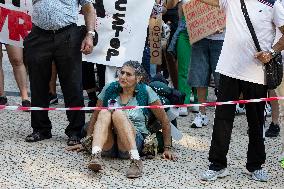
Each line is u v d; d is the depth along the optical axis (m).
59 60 6.08
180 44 7.95
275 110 6.84
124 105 5.77
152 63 7.82
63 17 5.97
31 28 6.52
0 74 7.65
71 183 5.01
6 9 6.99
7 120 7.06
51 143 6.17
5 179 5.03
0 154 5.69
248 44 4.91
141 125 5.78
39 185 4.92
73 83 6.10
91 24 6.04
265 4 4.86
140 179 5.20
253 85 5.00
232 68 4.96
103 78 7.53
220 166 5.26
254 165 5.30
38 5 5.99
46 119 6.28
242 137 6.86
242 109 8.12
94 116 5.72
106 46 7.15
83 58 7.14
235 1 4.95
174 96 6.04
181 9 7.89
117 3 7.08
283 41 4.79
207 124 7.41
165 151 5.85
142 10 7.11
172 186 5.05
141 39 7.14
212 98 8.97
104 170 5.38
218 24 7.22
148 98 5.77
